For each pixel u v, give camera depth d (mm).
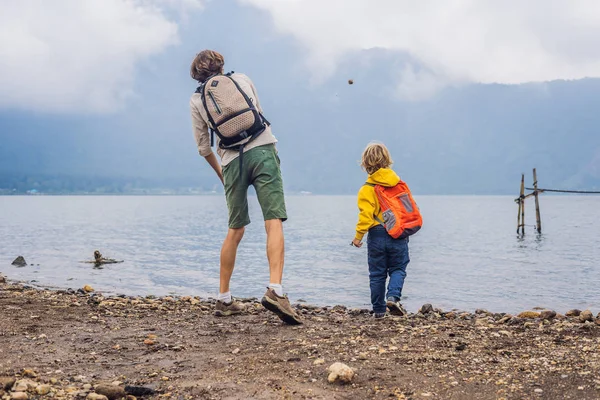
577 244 25875
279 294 5395
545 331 5133
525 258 19734
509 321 6516
